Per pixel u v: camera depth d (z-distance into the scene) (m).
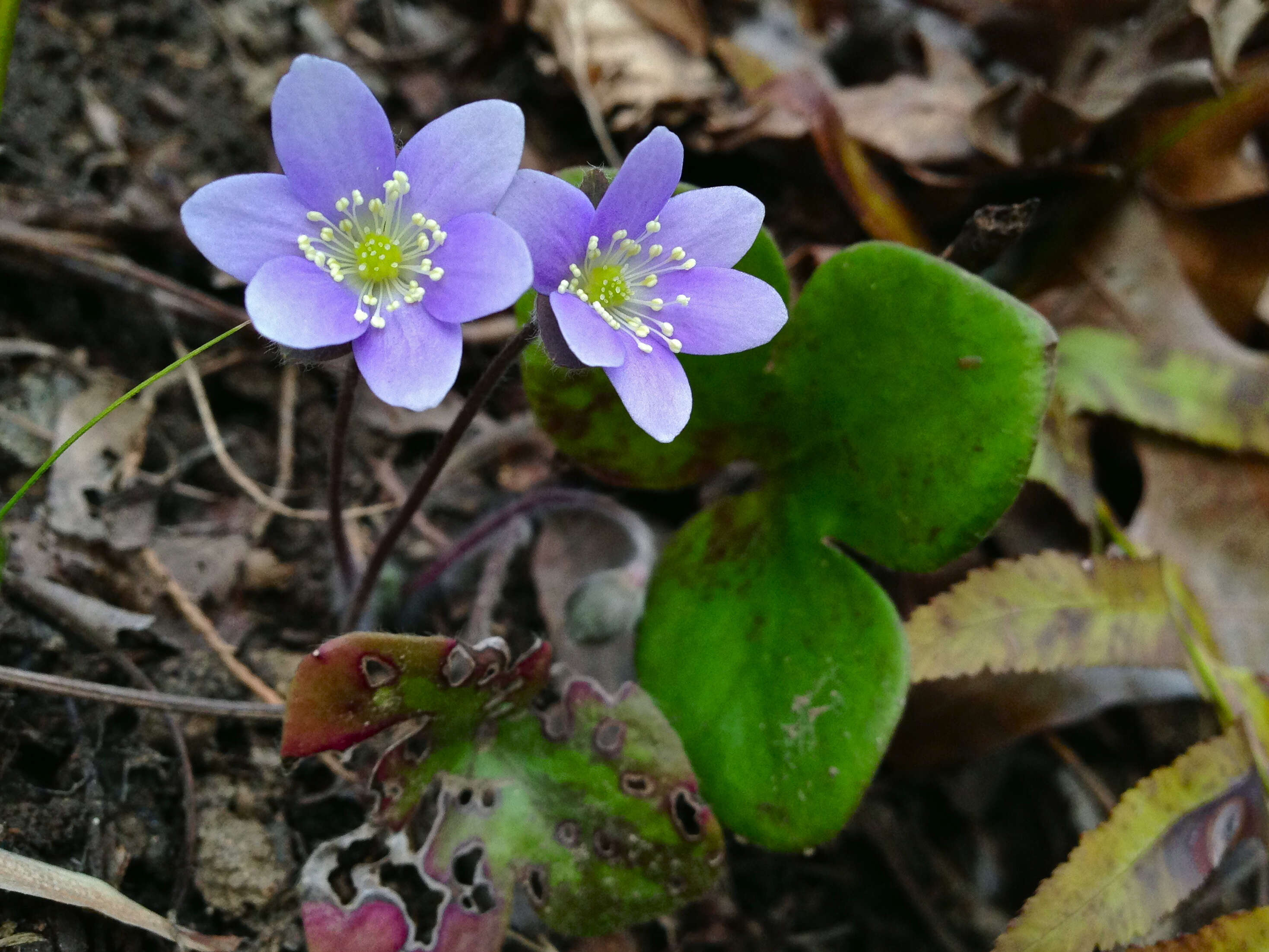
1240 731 0.10
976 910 0.12
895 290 0.09
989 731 0.11
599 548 0.11
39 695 0.09
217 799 0.09
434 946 0.08
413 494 0.09
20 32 0.12
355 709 0.07
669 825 0.08
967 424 0.08
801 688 0.09
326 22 0.14
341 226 0.07
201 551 0.10
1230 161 0.12
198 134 0.13
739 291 0.07
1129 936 0.08
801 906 0.11
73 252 0.11
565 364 0.07
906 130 0.13
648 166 0.07
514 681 0.08
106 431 0.10
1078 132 0.12
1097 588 0.10
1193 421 0.12
